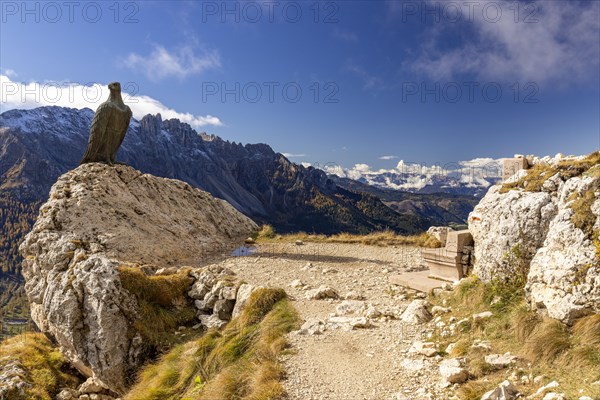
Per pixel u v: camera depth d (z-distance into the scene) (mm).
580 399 6926
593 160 11789
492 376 8609
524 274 11289
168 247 22109
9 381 14070
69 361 15938
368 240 27297
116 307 14914
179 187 29203
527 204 11586
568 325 9133
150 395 11758
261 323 13258
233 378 10289
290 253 24281
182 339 15359
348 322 12500
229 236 28844
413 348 10461
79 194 21719
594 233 9445
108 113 25672
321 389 9102
